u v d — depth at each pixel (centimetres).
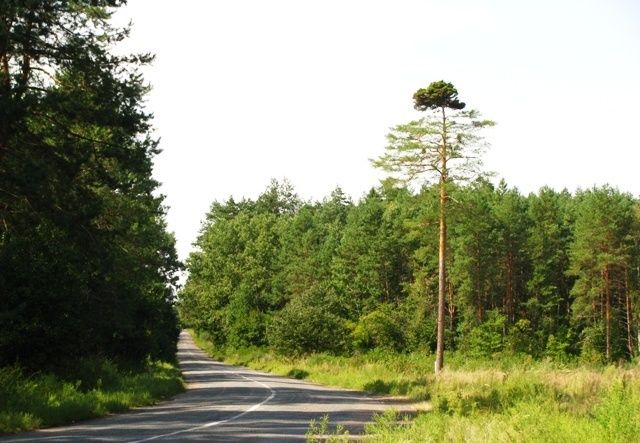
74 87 2236
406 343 7300
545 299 7888
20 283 2066
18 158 2081
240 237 11025
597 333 6675
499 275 7869
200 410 2034
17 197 2167
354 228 9862
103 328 3025
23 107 1898
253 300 10000
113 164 2514
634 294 6788
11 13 1992
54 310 2130
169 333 5538
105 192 2820
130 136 2366
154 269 3919
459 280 7694
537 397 1739
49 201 2145
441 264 4197
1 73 1964
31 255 2108
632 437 958
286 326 6250
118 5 2298
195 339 15600
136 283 3428
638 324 6800
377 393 3194
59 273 2127
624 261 6694
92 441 1223
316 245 11156
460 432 1145
